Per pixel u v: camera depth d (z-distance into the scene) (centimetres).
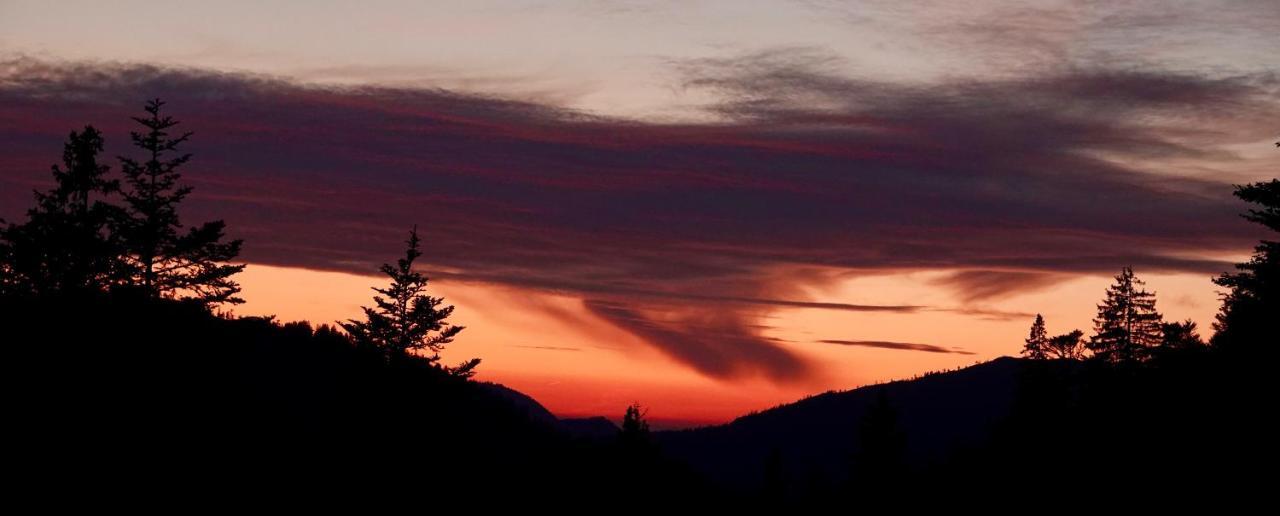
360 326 6178
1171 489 4872
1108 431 5956
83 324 4666
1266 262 4534
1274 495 4347
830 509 9500
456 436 7025
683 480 6372
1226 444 4747
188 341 5025
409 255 6256
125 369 4694
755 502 10019
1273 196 4372
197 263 5078
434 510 5712
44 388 4488
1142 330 6931
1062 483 5956
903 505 8162
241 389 6253
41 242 4778
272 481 5122
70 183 4884
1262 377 4688
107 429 4469
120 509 4122
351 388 6031
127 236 4869
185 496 4472
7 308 4744
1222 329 5356
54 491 4041
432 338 6253
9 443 4178
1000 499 6612
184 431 4875
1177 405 5331
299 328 8588
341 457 5806
